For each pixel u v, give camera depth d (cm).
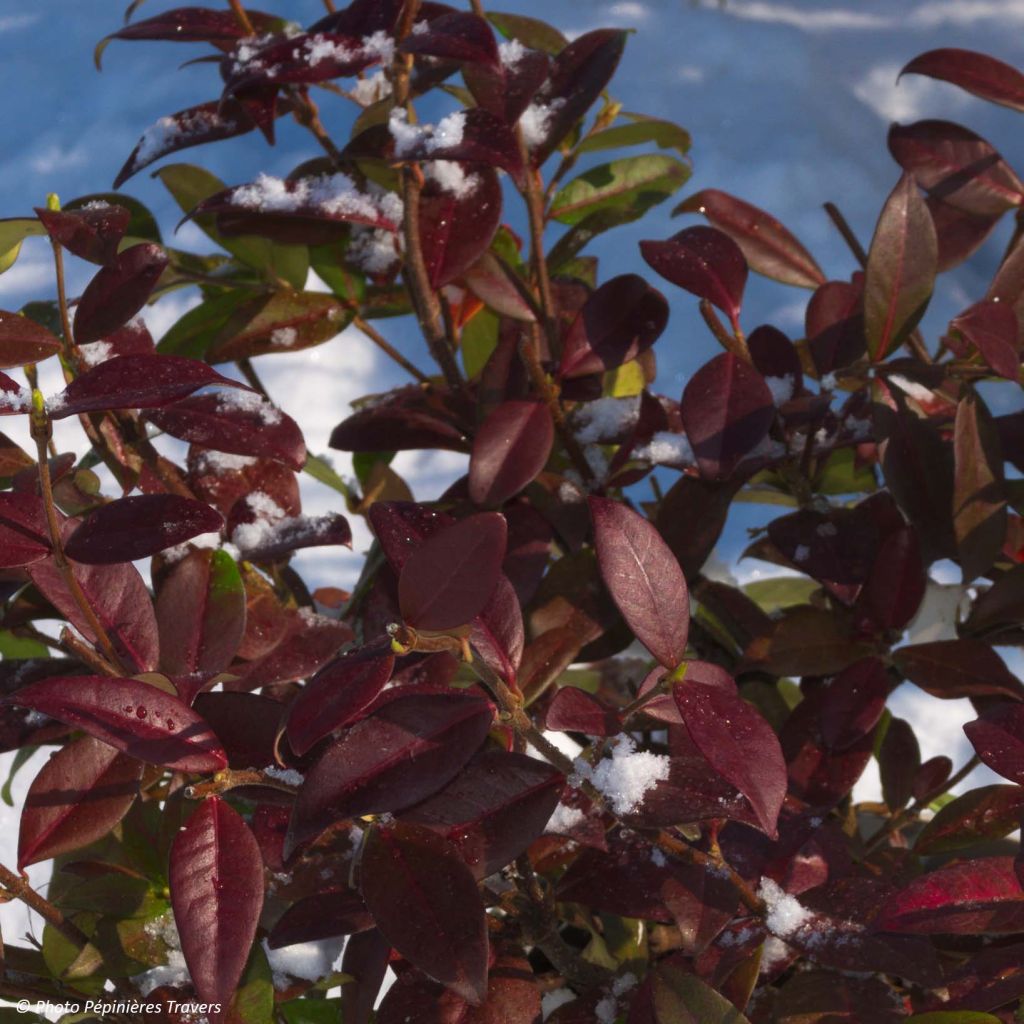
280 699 137
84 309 124
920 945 107
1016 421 149
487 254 158
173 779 117
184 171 167
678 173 185
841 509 146
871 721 132
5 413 102
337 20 146
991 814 130
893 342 140
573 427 156
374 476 171
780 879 114
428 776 93
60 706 94
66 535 111
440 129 135
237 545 140
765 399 132
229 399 126
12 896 106
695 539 143
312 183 149
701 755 108
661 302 145
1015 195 158
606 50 151
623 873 117
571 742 167
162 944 118
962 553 135
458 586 87
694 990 104
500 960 114
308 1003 122
